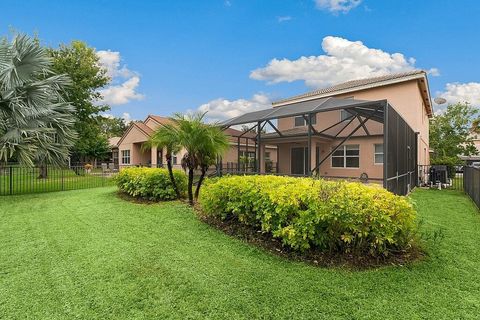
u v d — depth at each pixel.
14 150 7.55
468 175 9.27
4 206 6.55
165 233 4.32
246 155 14.37
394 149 7.37
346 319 2.19
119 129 42.38
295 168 15.05
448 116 24.12
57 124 9.05
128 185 7.30
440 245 3.84
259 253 3.52
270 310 2.31
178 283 2.75
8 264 3.19
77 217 5.36
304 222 3.30
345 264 3.15
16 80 8.02
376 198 3.37
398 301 2.43
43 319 2.19
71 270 3.03
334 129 13.63
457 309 2.31
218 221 4.79
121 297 2.50
